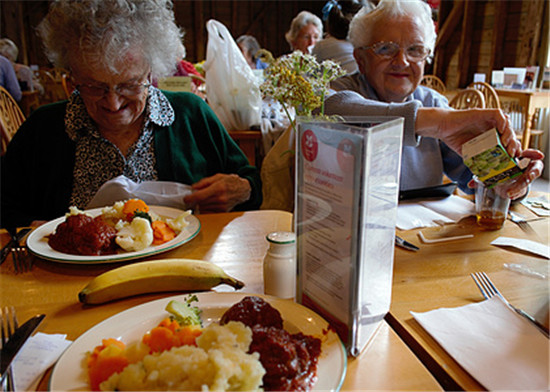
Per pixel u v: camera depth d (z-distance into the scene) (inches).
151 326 24.4
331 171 20.6
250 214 47.4
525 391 20.0
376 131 18.9
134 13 42.4
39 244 37.7
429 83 230.1
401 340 24.2
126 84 45.5
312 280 24.2
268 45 383.2
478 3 230.1
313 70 32.9
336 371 20.0
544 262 34.9
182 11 359.9
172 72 54.7
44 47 46.2
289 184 67.1
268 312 22.5
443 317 26.0
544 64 192.2
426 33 56.1
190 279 29.9
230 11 369.1
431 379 21.0
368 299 22.2
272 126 96.5
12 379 21.1
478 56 235.1
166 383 18.1
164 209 46.4
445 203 50.4
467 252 37.1
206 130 59.6
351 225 20.1
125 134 54.9
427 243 39.1
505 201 41.9
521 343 23.5
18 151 55.7
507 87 190.5
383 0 56.4
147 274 29.6
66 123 53.1
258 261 35.9
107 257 34.6
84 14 40.2
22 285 32.2
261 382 18.4
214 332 19.9
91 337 22.9
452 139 42.1
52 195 55.3
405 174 60.9
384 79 58.7
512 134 38.2
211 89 94.5
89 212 44.4
